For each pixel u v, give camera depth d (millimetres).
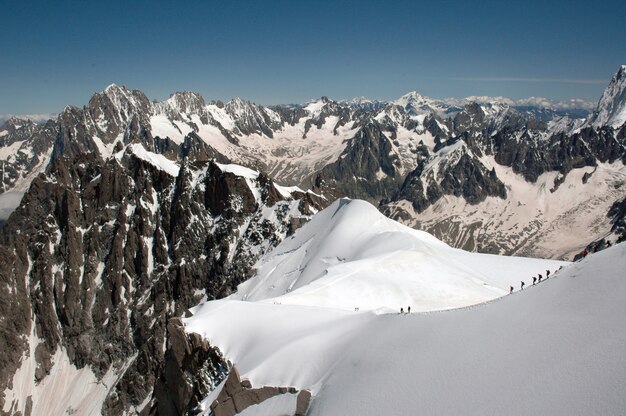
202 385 90500
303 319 94812
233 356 90688
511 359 54969
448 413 52312
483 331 62688
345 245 179000
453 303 122625
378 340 73438
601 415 42688
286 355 79375
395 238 163875
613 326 51500
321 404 66438
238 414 74938
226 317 100875
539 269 163250
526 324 60062
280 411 70500
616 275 58594
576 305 58281
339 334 83188
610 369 46406
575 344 51938
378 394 60656
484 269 160625
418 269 139875
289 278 186500
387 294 123938
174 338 100312
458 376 56750
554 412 45688
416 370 61375
